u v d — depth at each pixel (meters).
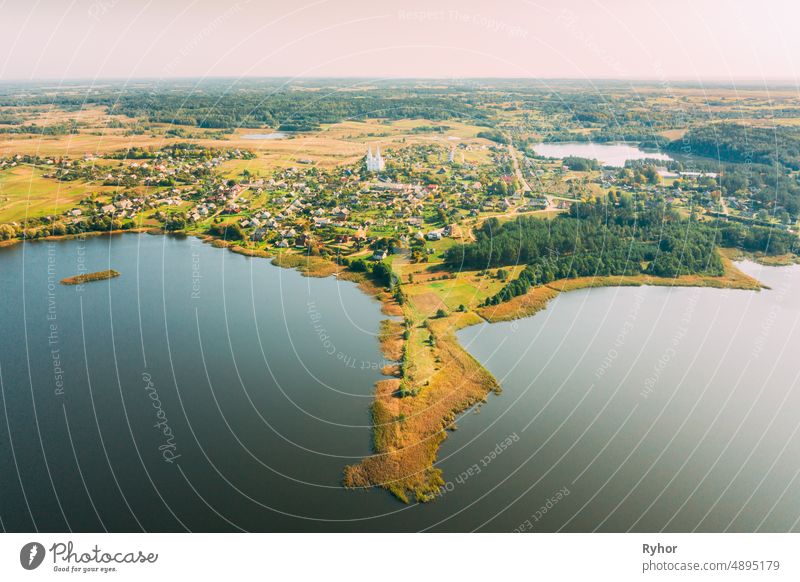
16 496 59.72
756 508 59.00
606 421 73.75
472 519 57.03
